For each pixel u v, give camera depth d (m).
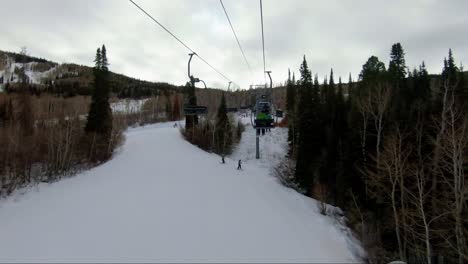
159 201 21.17
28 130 44.31
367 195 29.58
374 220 27.34
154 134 62.91
